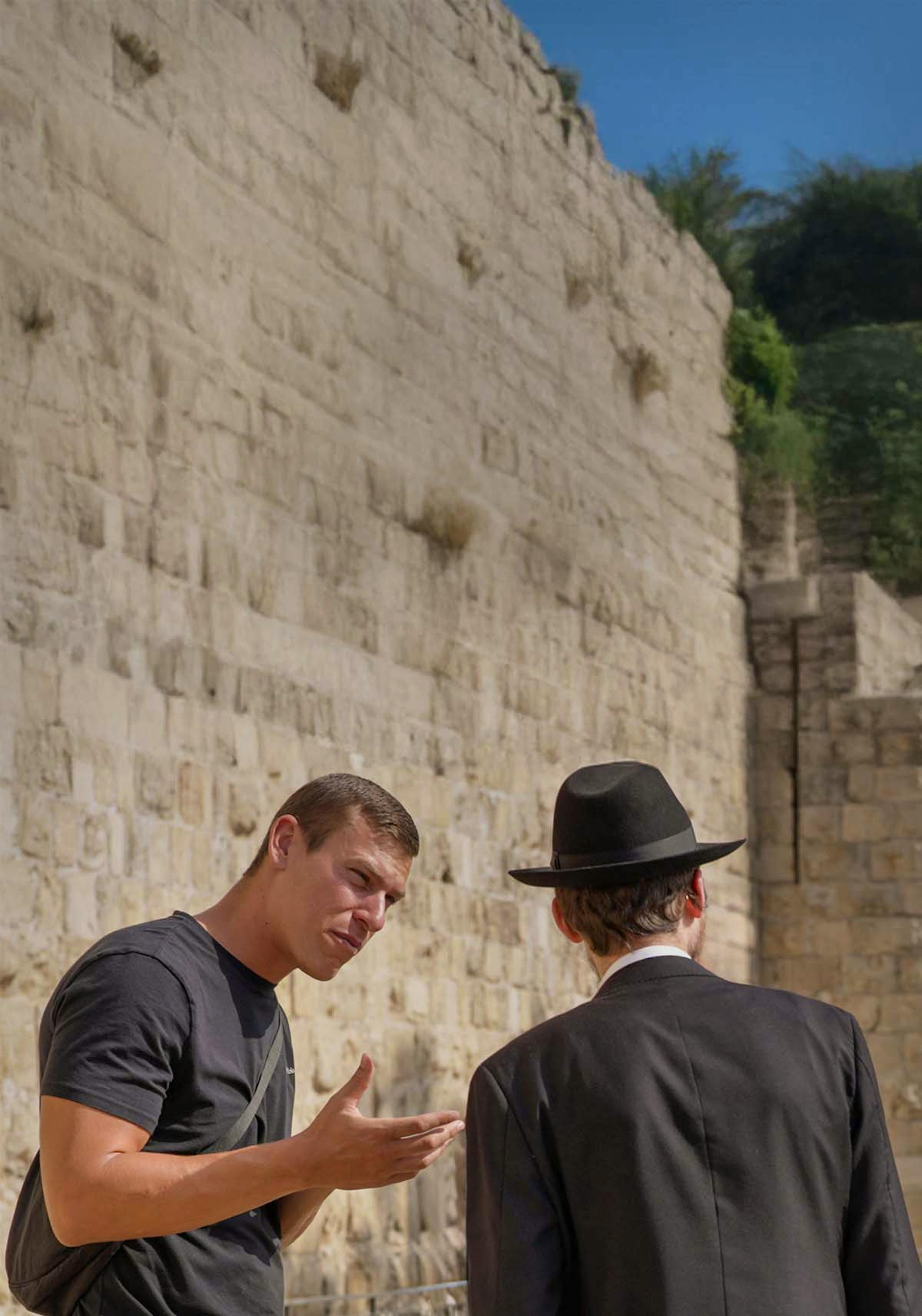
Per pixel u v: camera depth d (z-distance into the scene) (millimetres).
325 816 3730
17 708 8547
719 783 17531
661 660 16656
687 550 17578
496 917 13305
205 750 9984
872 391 23078
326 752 11258
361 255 12352
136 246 9906
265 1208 3744
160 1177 3191
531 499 14516
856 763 18094
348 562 11773
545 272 15156
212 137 10766
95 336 9469
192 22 10633
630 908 3408
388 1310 10945
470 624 13367
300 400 11422
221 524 10414
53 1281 3453
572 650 14969
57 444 9070
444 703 12867
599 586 15578
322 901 3684
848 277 30109
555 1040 3242
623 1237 3027
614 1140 3084
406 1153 3160
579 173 16031
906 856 17750
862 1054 3293
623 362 16547
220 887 9984
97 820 9000
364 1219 11109
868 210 30188
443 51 13805
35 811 8562
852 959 17734
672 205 25797
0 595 8547
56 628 8883
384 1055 11633
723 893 17297
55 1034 3420
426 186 13336
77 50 9570
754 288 30172
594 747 15195
